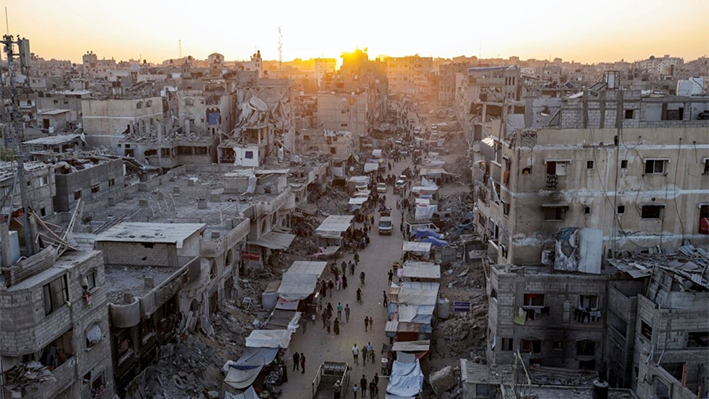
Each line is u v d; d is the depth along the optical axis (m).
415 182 113.44
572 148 42.44
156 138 90.00
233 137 93.88
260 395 42.66
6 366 28.00
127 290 41.22
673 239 43.91
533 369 40.09
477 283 60.84
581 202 43.09
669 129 42.47
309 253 72.56
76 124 103.25
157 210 63.88
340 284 63.38
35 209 57.25
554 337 41.47
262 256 66.44
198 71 147.75
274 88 109.56
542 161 42.50
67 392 30.80
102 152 85.31
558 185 42.75
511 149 43.56
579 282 40.78
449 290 59.91
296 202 83.00
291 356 49.38
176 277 42.19
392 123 194.25
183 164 90.31
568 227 42.94
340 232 73.94
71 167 64.38
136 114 92.75
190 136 95.06
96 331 32.56
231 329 50.88
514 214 43.19
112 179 70.56
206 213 62.78
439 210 89.69
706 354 35.44
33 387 27.56
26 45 32.00
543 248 43.34
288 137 111.00
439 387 42.69
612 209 43.25
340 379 44.53
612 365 40.34
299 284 55.91
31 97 113.25
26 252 30.69
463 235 74.12
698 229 44.03
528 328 41.38
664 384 33.75
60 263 30.98
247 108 97.56
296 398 43.38
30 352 27.94
